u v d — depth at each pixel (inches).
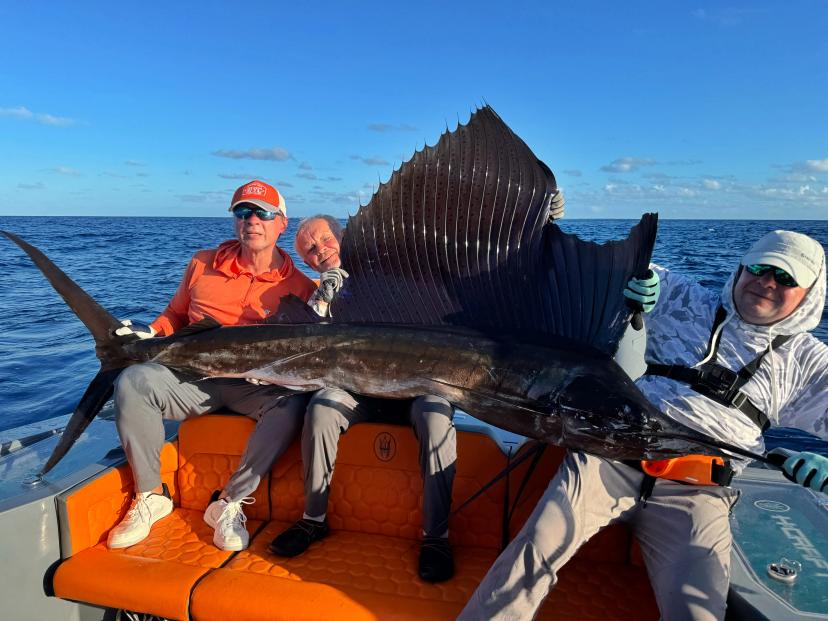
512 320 83.5
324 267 126.8
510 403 79.2
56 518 80.2
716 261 729.0
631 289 71.9
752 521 80.6
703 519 71.3
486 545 86.4
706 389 78.6
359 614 70.0
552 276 80.8
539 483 84.4
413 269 87.4
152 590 74.0
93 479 85.1
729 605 68.2
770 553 73.2
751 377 78.7
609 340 77.0
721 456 68.3
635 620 72.4
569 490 73.5
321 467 85.2
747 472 93.7
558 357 78.1
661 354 83.7
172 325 112.3
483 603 68.0
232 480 87.1
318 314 92.5
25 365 230.7
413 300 88.0
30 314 343.0
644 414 70.7
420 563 79.0
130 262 730.2
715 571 67.3
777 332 77.7
